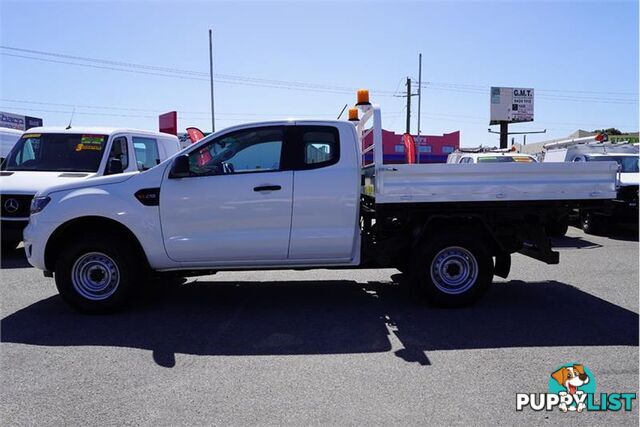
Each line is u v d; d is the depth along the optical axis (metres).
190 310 5.89
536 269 8.20
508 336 4.95
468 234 5.86
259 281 7.36
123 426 3.27
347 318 5.56
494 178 5.73
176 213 5.59
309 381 3.94
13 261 8.73
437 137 35.06
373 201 5.98
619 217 11.46
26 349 4.63
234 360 4.38
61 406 3.53
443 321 5.43
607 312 5.75
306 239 5.68
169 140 11.21
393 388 3.81
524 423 3.32
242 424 3.29
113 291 5.68
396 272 7.93
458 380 3.95
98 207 5.53
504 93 44.47
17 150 9.37
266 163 5.73
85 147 9.30
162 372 4.11
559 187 5.79
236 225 5.64
